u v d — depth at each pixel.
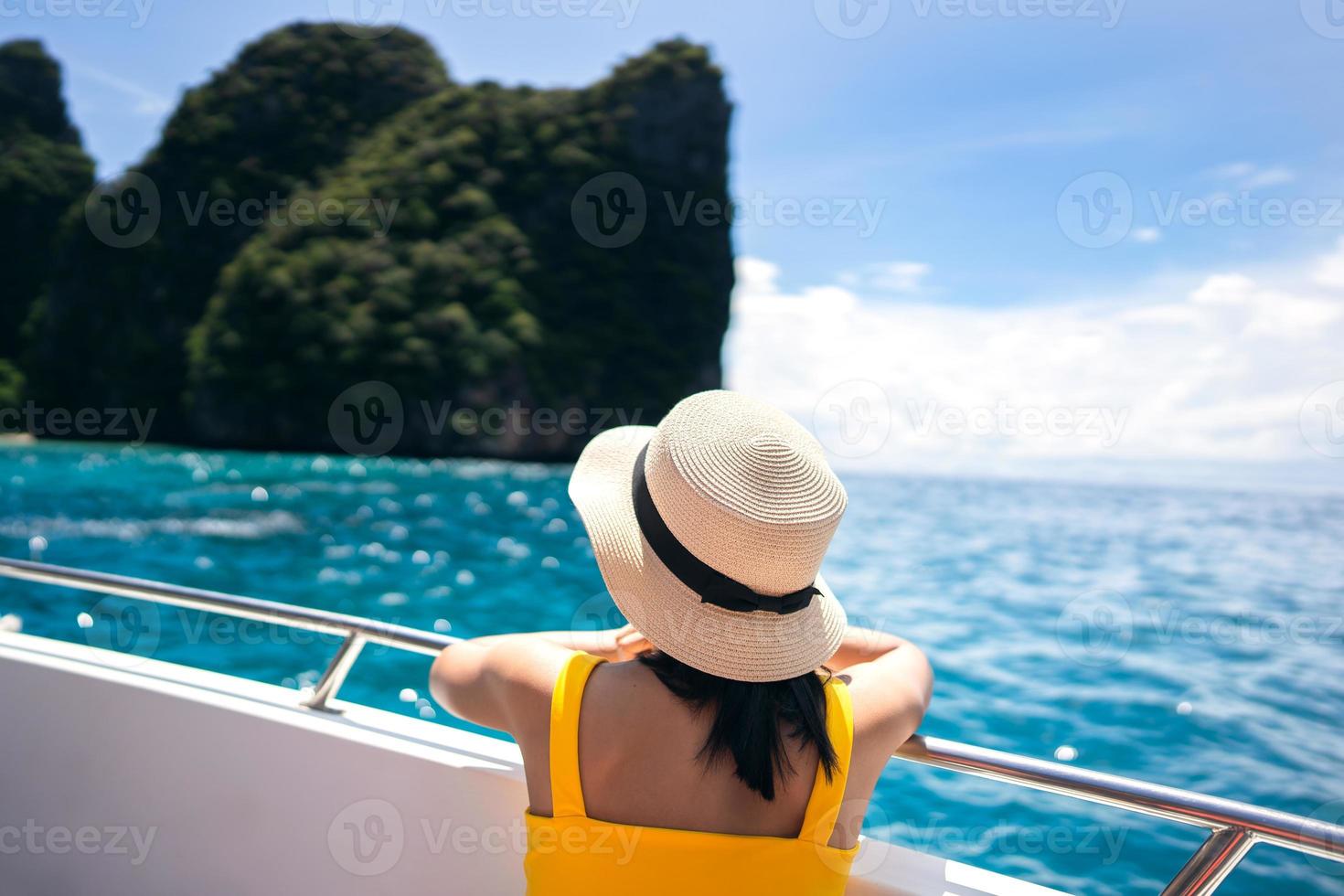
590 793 0.82
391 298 38.03
